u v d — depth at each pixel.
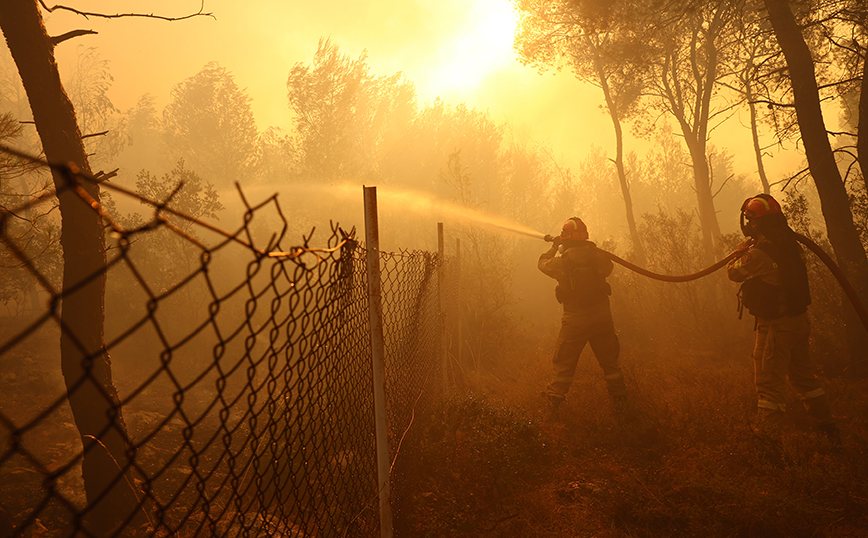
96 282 3.22
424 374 4.15
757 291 4.73
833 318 6.85
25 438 4.76
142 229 0.67
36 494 3.61
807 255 7.18
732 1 10.75
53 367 7.62
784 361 4.62
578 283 5.42
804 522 3.22
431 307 4.78
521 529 3.34
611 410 5.26
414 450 3.58
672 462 4.21
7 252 3.39
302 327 1.39
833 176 6.79
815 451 4.08
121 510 3.16
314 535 2.76
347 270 1.99
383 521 2.31
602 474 4.14
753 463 3.93
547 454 4.28
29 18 3.11
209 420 5.55
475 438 3.95
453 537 3.13
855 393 5.51
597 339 5.42
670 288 9.16
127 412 5.79
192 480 3.85
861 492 3.49
